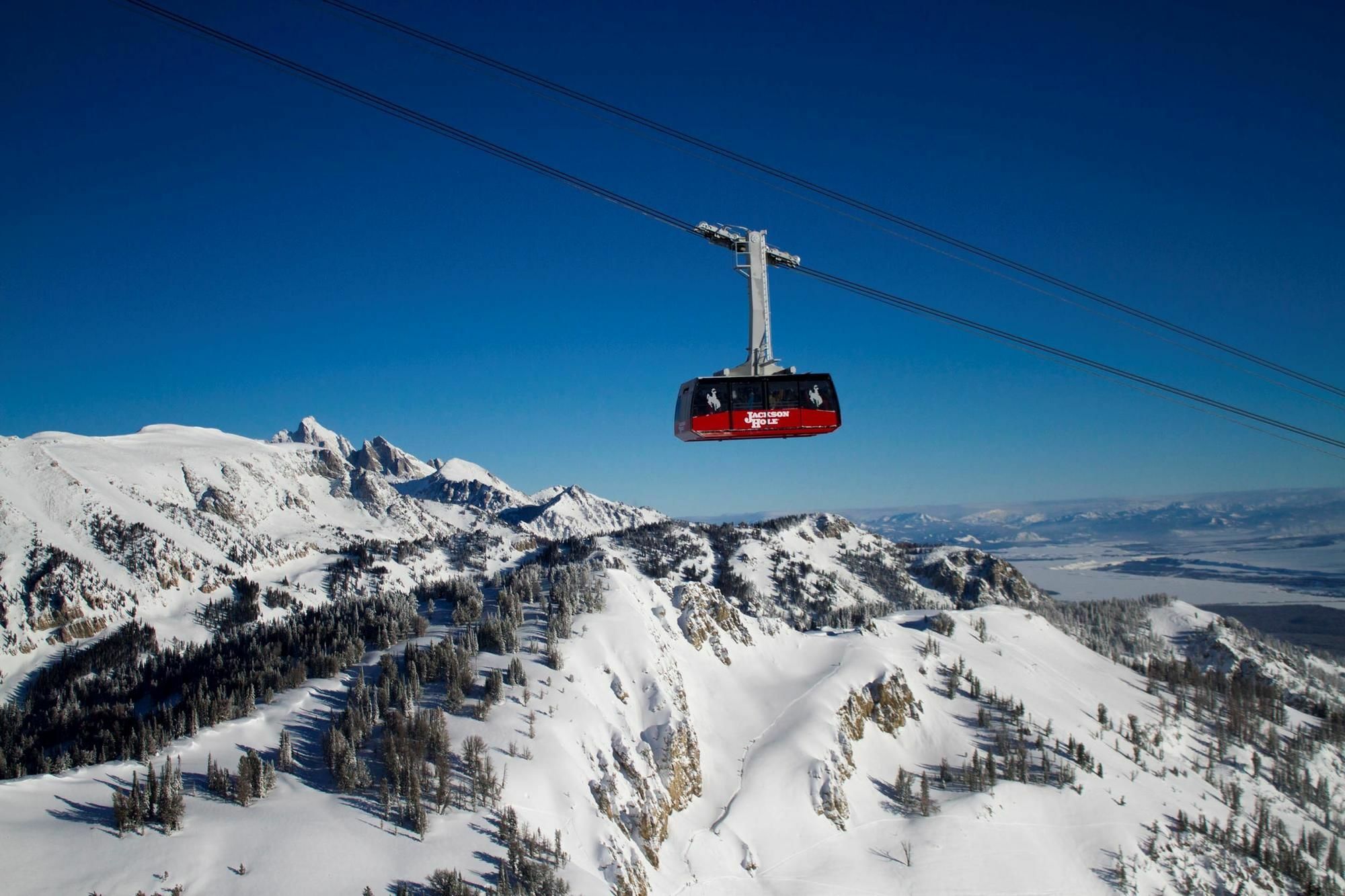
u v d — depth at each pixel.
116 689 180.88
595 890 96.56
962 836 157.00
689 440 59.84
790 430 57.47
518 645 161.25
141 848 82.69
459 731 123.25
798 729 175.75
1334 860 191.25
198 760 107.75
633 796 131.38
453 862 91.12
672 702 164.12
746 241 57.91
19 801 89.38
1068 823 171.00
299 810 95.50
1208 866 169.50
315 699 132.75
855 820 158.25
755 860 139.75
